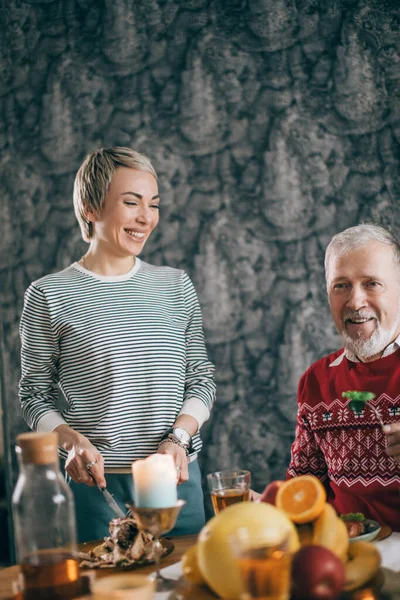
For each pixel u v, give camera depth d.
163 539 1.35
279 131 2.91
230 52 2.93
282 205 2.91
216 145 2.94
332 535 1.00
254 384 2.90
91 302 1.81
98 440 1.74
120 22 2.99
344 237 1.61
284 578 0.84
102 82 3.00
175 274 1.96
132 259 1.93
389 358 1.60
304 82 2.90
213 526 0.93
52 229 3.02
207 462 2.90
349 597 0.96
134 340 1.78
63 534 1.02
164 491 1.10
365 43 2.88
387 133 2.88
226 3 2.94
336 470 1.58
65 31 3.02
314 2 2.90
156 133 2.96
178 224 2.95
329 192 2.90
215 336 2.92
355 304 1.57
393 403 1.54
